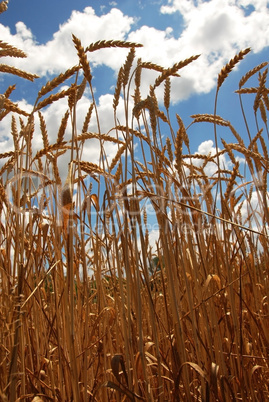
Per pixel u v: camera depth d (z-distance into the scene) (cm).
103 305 61
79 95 56
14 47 60
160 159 63
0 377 47
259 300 79
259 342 77
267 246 80
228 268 63
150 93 62
